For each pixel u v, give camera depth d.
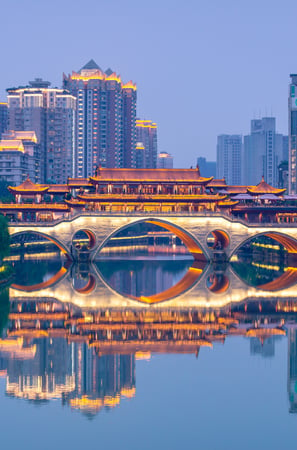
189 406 71.88
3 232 146.75
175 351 91.94
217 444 62.69
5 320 109.94
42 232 185.38
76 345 94.31
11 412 69.88
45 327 105.44
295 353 91.00
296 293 141.50
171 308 122.88
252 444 62.72
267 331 103.94
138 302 129.38
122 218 188.50
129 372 82.31
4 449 61.19
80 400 73.00
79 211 188.12
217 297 135.88
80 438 63.75
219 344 95.81
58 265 191.88
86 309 120.94
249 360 87.75
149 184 199.88
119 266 193.38
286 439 64.00
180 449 61.69
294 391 76.50
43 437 64.06
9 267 166.00
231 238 192.88
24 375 80.50
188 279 164.25
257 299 133.50
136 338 98.88
